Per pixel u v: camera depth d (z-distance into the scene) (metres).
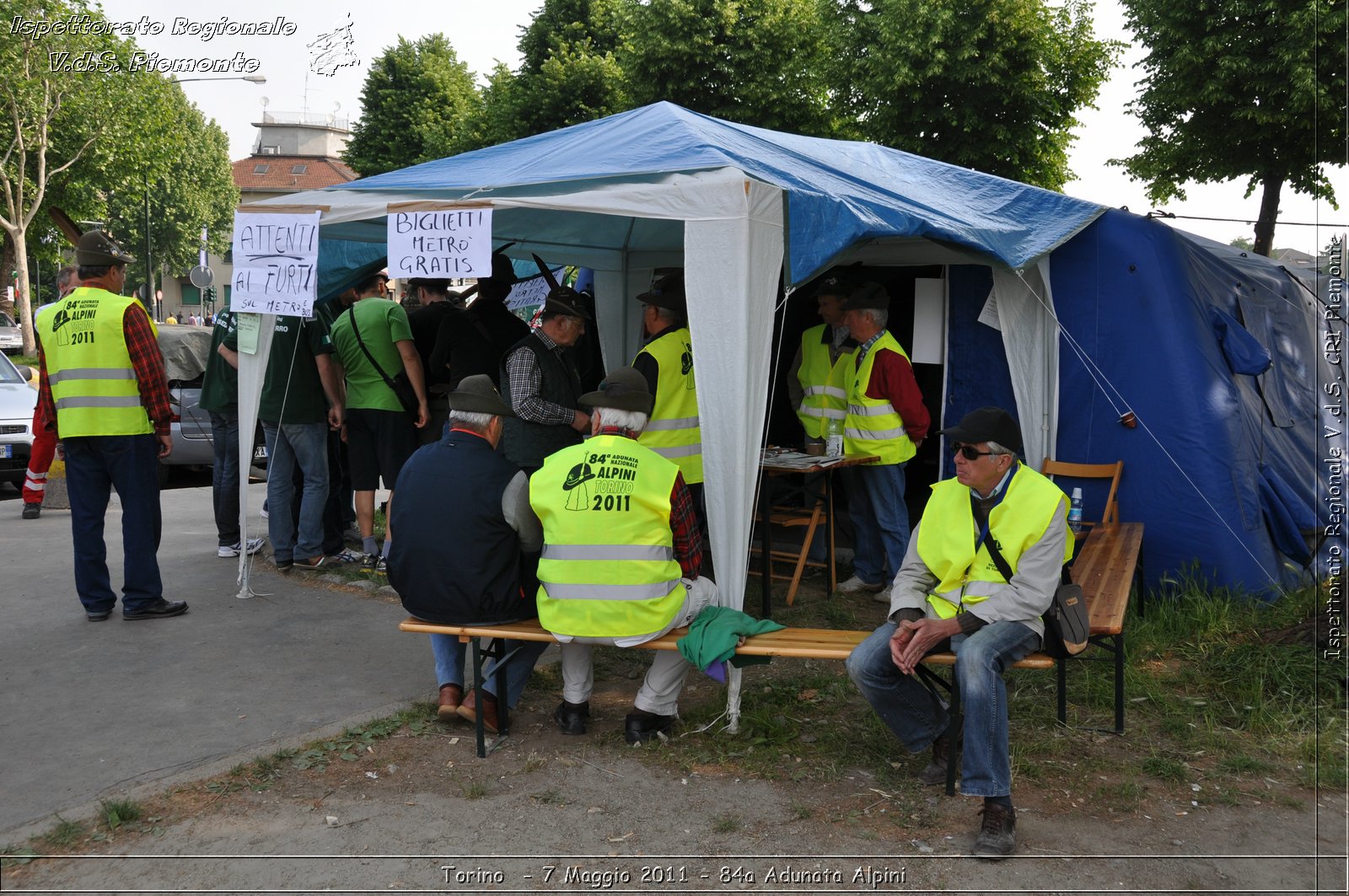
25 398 10.50
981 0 16.11
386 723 4.20
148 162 29.73
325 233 6.43
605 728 4.23
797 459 5.97
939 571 3.67
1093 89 16.86
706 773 3.81
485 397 4.05
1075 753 3.98
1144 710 4.38
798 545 7.35
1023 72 16.41
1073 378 6.19
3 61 24.67
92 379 5.28
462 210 4.46
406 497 4.01
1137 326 5.96
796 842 3.30
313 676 4.77
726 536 4.20
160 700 4.45
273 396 6.40
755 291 4.14
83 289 5.31
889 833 3.36
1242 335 6.11
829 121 18.88
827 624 5.71
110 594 5.61
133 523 5.51
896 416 5.89
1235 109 13.27
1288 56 12.16
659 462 3.91
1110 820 3.45
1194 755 3.95
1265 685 4.53
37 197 26.25
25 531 8.04
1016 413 6.40
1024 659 3.50
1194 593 5.52
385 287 7.27
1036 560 3.48
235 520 7.06
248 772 3.75
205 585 6.36
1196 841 3.31
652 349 5.18
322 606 5.93
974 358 6.64
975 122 16.44
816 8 18.03
